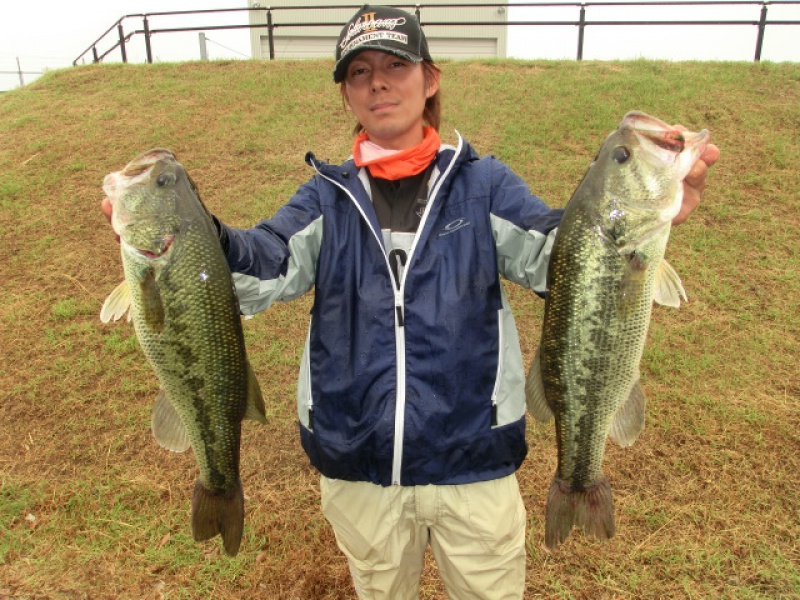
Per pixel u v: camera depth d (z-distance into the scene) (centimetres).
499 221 238
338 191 249
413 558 264
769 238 659
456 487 243
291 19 1673
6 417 495
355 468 242
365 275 238
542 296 252
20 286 648
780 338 532
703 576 344
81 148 907
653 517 381
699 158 230
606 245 239
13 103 1102
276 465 446
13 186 809
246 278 235
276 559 371
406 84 243
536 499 402
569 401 253
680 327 551
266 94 1059
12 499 419
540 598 338
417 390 232
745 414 454
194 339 242
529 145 843
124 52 1424
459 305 231
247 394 258
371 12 245
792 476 405
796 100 934
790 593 332
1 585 354
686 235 668
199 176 825
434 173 246
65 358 550
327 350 241
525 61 1150
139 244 239
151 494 419
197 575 360
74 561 370
